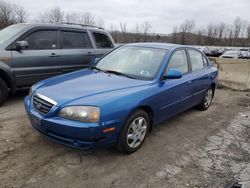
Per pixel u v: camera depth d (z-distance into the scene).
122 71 4.02
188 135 4.26
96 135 2.90
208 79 5.38
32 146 3.46
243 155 3.66
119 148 3.30
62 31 5.91
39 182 2.74
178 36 57.06
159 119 3.93
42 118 3.03
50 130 3.02
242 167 3.32
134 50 4.45
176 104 4.25
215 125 4.86
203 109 5.71
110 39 7.20
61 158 3.22
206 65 5.55
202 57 5.46
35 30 5.37
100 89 3.28
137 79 3.75
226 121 5.14
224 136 4.33
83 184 2.75
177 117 5.16
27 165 3.02
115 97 3.11
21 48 5.02
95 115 2.88
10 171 2.88
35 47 5.38
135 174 3.00
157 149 3.66
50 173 2.90
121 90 3.32
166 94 3.84
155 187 2.80
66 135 2.92
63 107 2.95
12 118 4.45
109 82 3.56
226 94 7.88
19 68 5.09
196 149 3.75
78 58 6.19
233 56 24.89
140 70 3.95
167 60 4.04
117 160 3.27
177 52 4.42
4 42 4.94
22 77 5.17
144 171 3.08
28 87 5.38
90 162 3.18
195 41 64.38
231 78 8.91
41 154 3.28
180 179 2.97
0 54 4.80
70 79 3.74
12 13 40.00
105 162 3.20
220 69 9.23
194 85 4.75
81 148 2.94
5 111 4.80
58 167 3.03
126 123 3.21
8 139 3.63
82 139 2.89
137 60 4.17
